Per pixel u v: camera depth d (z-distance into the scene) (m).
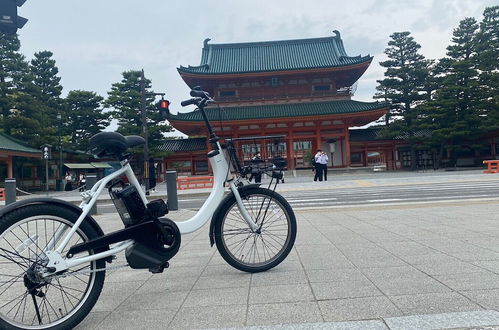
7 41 32.94
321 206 9.94
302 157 38.06
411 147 37.62
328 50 42.59
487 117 34.06
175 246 3.12
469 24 36.62
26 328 2.44
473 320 2.29
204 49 43.94
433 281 3.10
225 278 3.56
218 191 3.69
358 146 39.62
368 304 2.66
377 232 5.49
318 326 2.33
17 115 32.56
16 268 3.81
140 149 32.12
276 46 44.00
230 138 3.86
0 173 33.47
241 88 40.12
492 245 4.31
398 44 37.06
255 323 2.45
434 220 6.28
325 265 3.80
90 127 40.97
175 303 2.94
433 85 36.28
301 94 39.72
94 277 2.72
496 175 20.30
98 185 2.91
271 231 4.18
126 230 2.88
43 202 2.60
